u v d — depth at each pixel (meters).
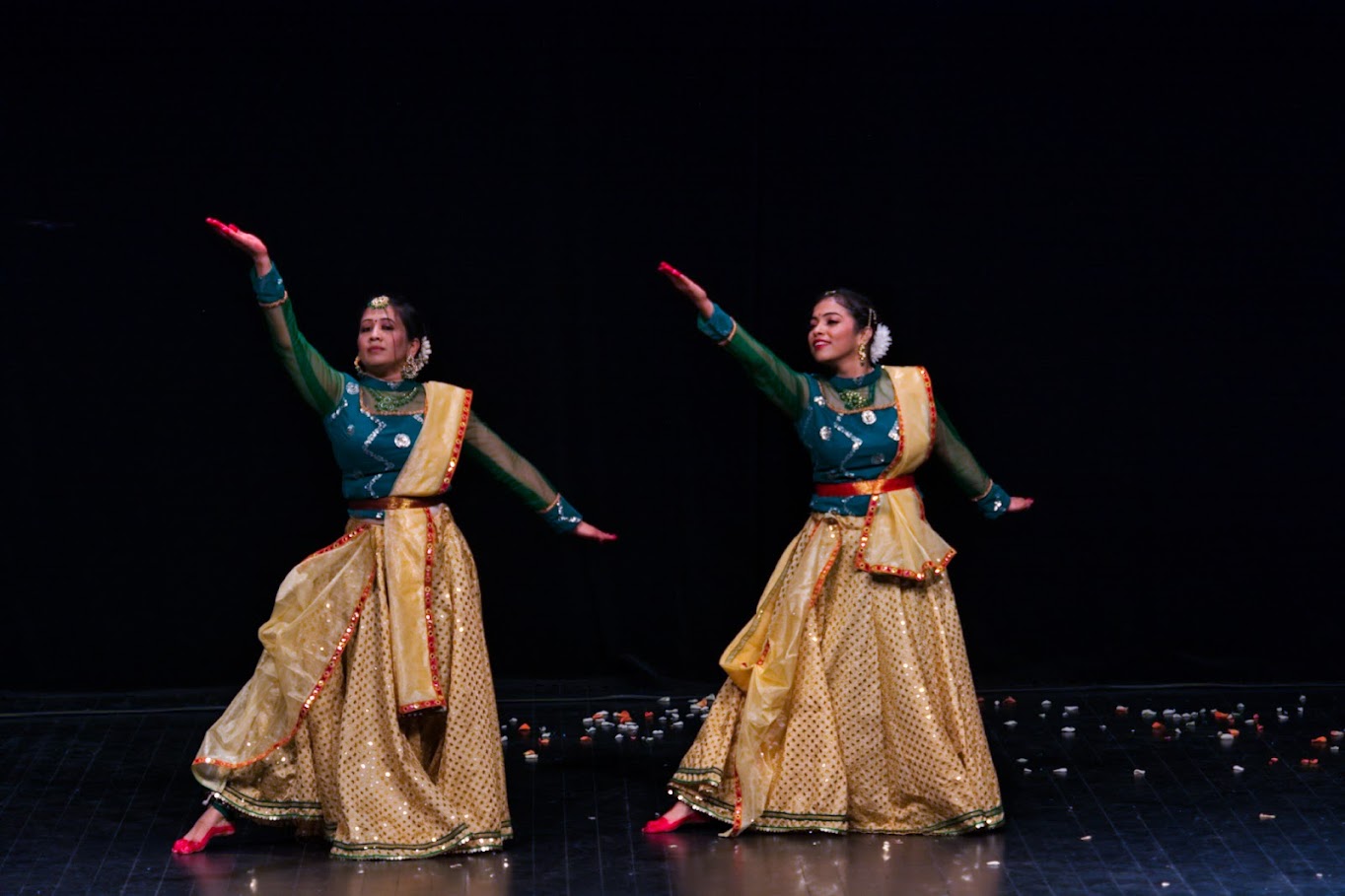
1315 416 8.48
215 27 8.03
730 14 8.12
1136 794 7.03
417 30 8.09
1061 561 8.55
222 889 6.05
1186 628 8.61
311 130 8.09
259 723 6.50
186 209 8.12
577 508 8.41
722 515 8.47
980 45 8.19
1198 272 8.37
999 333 8.35
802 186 8.21
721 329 6.57
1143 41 8.23
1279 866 6.18
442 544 6.61
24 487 8.28
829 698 6.68
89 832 6.65
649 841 6.59
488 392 8.30
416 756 6.55
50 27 7.98
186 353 8.24
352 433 6.52
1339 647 8.63
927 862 6.30
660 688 8.52
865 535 6.69
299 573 6.57
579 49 8.12
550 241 8.22
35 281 8.14
